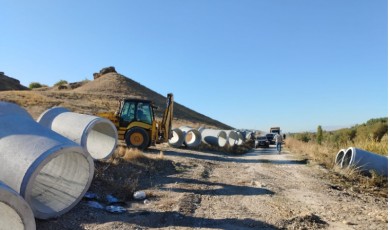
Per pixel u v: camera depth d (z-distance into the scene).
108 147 13.12
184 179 12.45
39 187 7.55
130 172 12.10
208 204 9.25
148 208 8.52
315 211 9.02
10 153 6.51
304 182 13.38
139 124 19.25
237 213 8.48
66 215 7.27
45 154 6.40
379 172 15.42
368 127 35.94
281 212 8.73
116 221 7.28
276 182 13.07
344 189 12.64
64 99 54.53
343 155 17.55
